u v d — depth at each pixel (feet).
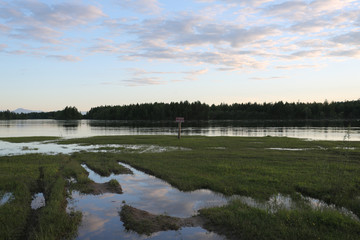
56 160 59.93
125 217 26.40
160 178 43.19
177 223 25.14
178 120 110.93
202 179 40.06
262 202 30.09
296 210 26.27
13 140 114.73
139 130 207.21
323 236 21.13
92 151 76.07
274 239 21.13
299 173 42.98
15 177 41.68
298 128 222.48
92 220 26.27
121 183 40.29
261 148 79.15
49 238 21.48
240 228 23.32
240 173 43.70
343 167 47.34
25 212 27.12
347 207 28.35
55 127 279.28
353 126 254.27
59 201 29.91
